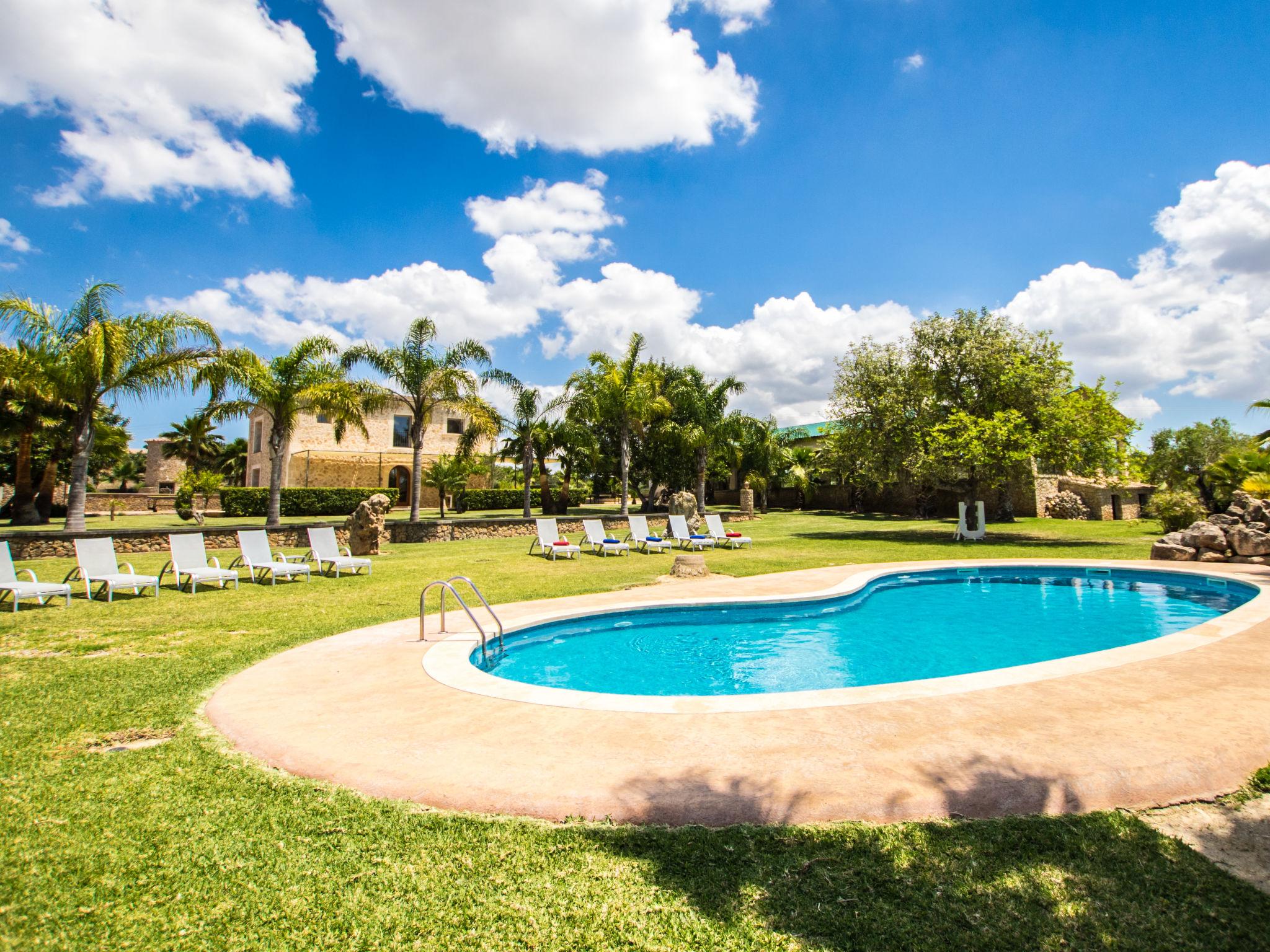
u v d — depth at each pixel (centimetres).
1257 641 655
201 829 313
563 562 1573
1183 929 236
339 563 1269
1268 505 1477
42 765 389
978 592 1275
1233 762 369
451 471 3494
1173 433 4534
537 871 278
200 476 3325
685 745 404
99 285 1634
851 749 391
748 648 853
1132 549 1791
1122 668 562
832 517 3681
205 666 618
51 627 802
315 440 3931
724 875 274
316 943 234
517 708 484
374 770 376
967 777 349
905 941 232
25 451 2369
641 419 2664
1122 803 332
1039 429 2128
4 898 257
